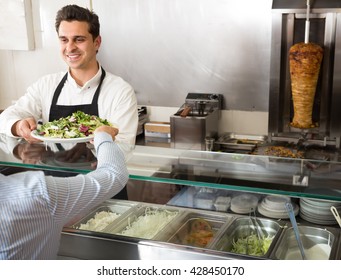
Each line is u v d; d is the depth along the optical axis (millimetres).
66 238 1728
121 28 4059
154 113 4145
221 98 3885
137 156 1893
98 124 2059
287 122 3441
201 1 3764
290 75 3127
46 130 2020
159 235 1740
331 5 3014
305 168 1703
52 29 4270
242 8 3660
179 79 3988
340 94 3221
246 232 1824
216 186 1596
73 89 2635
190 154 1896
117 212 2043
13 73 4551
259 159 1816
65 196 1193
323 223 1740
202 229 1819
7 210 1127
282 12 3113
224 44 3779
